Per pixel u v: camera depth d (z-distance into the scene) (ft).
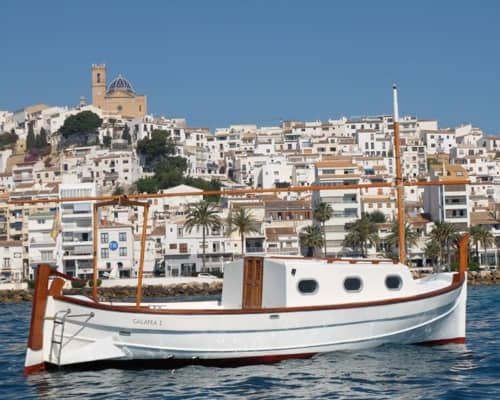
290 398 96.63
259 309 112.37
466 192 471.62
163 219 521.24
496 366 112.16
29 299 376.07
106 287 371.56
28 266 457.27
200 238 451.53
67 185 443.32
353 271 119.55
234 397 97.25
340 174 474.90
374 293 120.78
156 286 375.25
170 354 111.14
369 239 443.32
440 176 477.36
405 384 102.53
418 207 532.73
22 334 173.68
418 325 122.72
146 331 110.11
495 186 599.16
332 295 117.91
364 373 108.17
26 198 484.74
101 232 438.40
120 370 111.34
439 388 100.12
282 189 129.59
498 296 279.69
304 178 636.07
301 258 121.29
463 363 114.32
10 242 461.37
